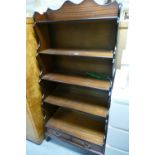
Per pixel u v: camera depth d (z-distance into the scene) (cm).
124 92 94
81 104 142
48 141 172
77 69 151
